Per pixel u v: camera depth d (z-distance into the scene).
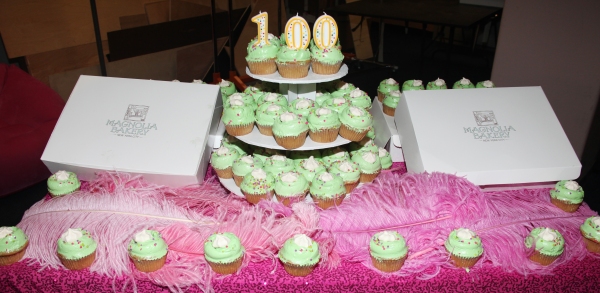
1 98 2.37
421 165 1.49
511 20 2.43
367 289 1.20
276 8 3.91
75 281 1.20
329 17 1.44
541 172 1.50
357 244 1.25
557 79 2.40
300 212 1.26
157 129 1.52
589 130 2.40
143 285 1.20
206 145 1.55
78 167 1.49
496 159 1.50
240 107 1.48
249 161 1.48
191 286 1.20
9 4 2.75
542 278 1.22
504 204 1.44
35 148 2.24
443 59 4.65
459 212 1.32
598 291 1.25
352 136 1.45
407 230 1.28
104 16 3.14
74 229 1.21
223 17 3.72
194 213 1.34
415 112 1.59
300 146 1.42
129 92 1.61
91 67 3.22
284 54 1.41
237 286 1.19
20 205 2.34
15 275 1.21
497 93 1.66
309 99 1.56
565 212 1.43
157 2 3.36
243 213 1.28
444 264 1.23
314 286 1.19
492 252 1.24
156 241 1.19
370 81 4.09
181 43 3.60
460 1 3.89
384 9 3.66
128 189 1.39
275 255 1.23
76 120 1.56
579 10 2.21
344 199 1.42
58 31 2.98
